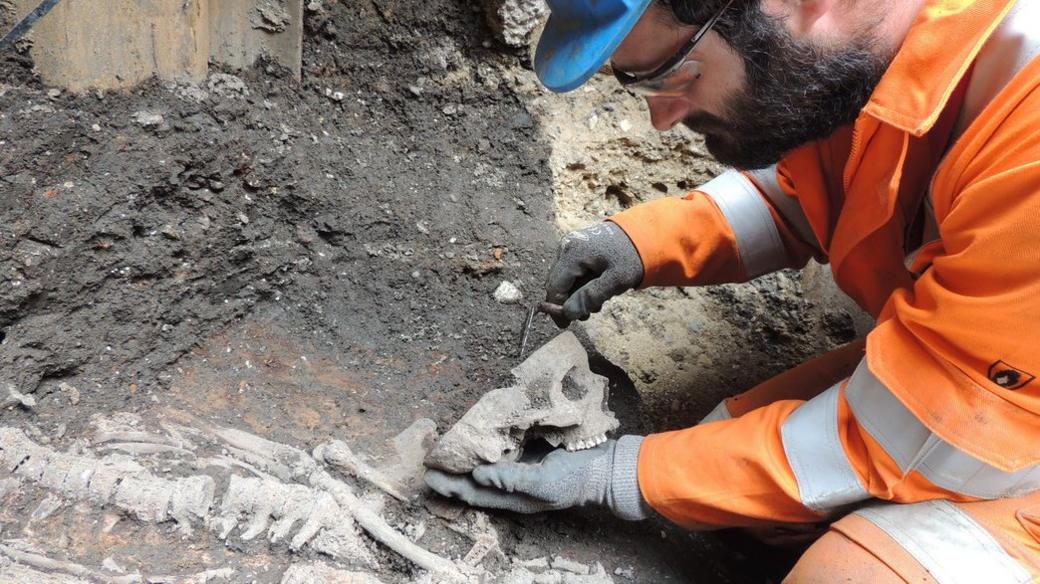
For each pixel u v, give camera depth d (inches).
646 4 38.0
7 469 44.9
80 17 54.7
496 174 74.2
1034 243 36.3
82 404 51.2
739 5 38.1
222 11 61.4
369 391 60.2
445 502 52.7
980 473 43.9
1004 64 39.1
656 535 58.6
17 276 49.9
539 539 54.4
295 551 46.1
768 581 59.7
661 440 52.4
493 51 74.1
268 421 55.2
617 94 79.1
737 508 48.9
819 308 81.9
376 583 44.8
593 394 54.4
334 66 69.7
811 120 44.5
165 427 51.6
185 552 44.6
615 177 80.9
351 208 65.6
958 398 41.1
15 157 51.9
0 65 53.6
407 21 70.6
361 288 65.4
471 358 65.0
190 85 60.7
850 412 47.1
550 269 64.8
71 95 55.5
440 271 67.7
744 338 78.8
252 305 61.7
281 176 62.6
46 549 42.3
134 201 55.1
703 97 44.7
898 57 40.3
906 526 45.6
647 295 77.7
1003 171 37.7
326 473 51.2
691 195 63.4
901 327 44.1
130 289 54.8
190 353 57.9
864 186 47.0
